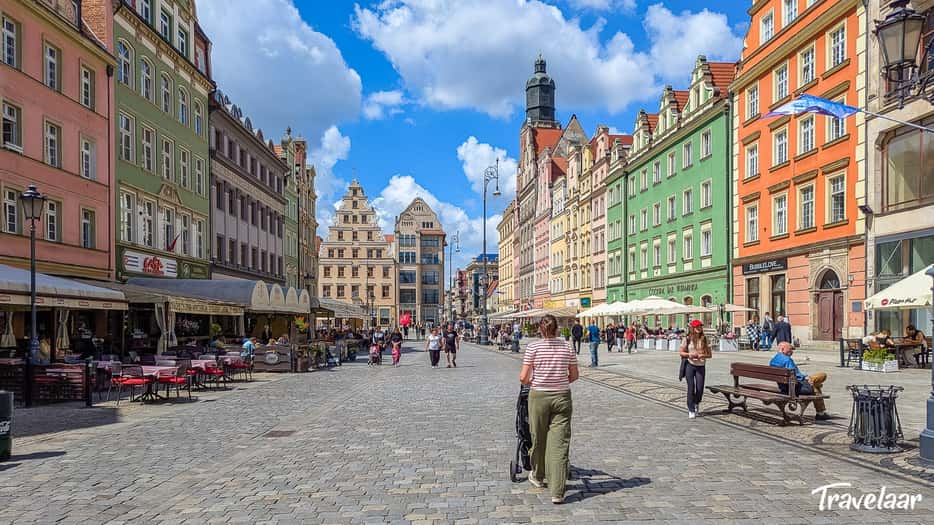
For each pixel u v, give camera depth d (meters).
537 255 90.00
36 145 22.88
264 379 22.17
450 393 17.09
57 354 22.17
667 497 6.81
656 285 50.38
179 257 33.78
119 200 28.12
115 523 6.18
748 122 37.09
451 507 6.54
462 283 75.25
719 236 40.34
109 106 27.39
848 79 28.75
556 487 6.64
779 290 34.56
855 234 28.20
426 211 120.62
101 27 27.14
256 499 6.91
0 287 15.21
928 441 8.17
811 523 5.96
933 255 24.28
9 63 21.84
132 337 27.05
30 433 11.16
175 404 15.20
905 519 6.05
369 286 105.88
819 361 24.56
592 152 67.12
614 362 27.77
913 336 22.53
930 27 22.86
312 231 73.56
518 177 105.56
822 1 30.44
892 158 26.61
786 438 10.06
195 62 37.28
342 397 16.42
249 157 46.88
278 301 30.34
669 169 47.94
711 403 14.24
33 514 6.48
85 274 25.41
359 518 6.21
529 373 6.91
